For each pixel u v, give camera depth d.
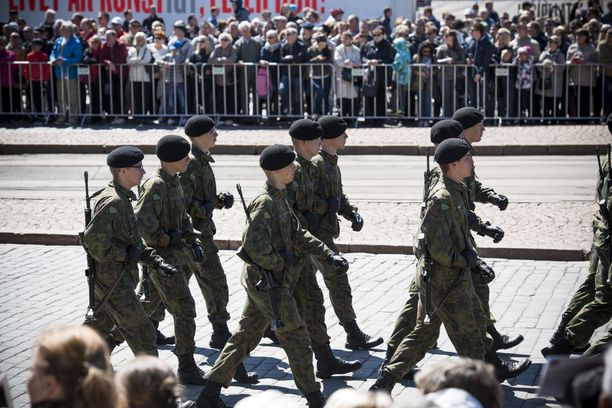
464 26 34.81
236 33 32.62
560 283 16.02
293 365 10.88
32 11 37.81
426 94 31.19
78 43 32.81
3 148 29.23
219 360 11.12
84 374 5.93
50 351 5.94
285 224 10.98
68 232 19.56
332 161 13.55
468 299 10.87
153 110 32.50
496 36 31.64
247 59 31.64
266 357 13.18
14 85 33.19
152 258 11.41
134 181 11.30
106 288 11.19
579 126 30.41
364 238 18.77
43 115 33.25
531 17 32.97
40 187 24.77
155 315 13.65
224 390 11.93
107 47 32.41
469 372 6.11
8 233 19.58
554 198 22.25
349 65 30.83
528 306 14.83
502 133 29.47
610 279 11.50
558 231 18.95
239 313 14.98
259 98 31.67
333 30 33.31
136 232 11.29
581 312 12.07
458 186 11.02
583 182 24.03
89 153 29.02
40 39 33.25
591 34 32.56
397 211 21.20
